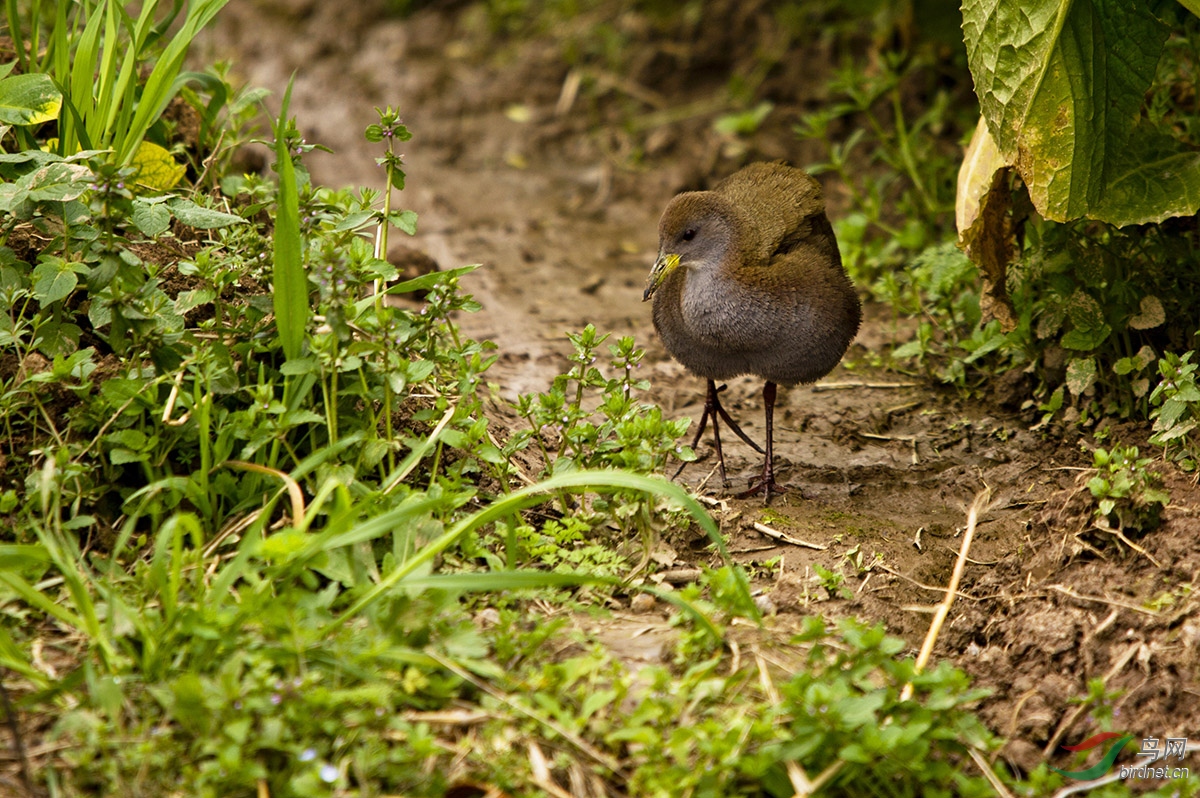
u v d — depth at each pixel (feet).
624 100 57.77
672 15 60.59
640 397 35.99
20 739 19.67
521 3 64.03
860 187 49.70
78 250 27.40
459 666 21.42
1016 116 30.14
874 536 28.78
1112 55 29.35
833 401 35.86
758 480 31.32
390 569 23.39
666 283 31.42
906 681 21.22
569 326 40.34
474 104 58.80
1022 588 26.55
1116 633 24.36
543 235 48.49
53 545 21.49
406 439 26.37
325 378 26.17
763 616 25.35
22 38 35.94
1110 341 32.40
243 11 66.23
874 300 42.14
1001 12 29.40
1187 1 29.99
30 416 25.38
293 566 21.79
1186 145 32.86
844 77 46.32
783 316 29.94
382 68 61.36
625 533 26.43
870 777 20.57
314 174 53.16
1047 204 30.42
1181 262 31.58
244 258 28.14
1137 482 26.40
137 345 25.53
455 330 28.86
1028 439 32.76
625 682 21.75
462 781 19.81
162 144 34.81
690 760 20.52
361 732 19.99
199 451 25.79
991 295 33.55
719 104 56.44
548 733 20.49
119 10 30.01
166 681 20.47
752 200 31.65
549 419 27.40
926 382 36.73
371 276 26.35
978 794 20.08
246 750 19.36
